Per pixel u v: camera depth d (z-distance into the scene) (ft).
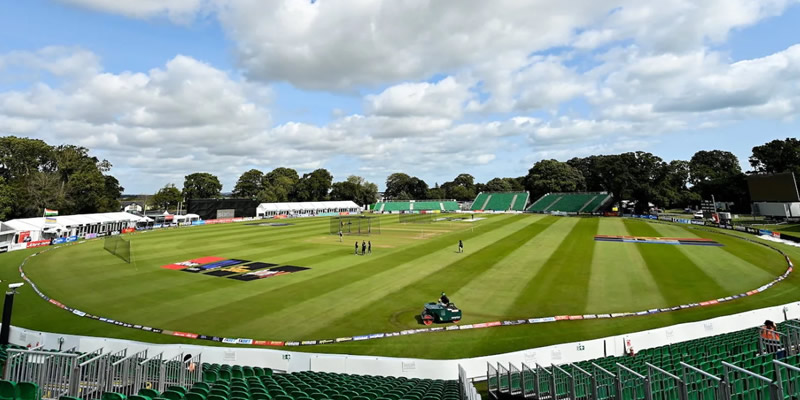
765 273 100.27
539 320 67.77
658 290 85.40
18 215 236.84
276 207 387.14
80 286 94.89
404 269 111.14
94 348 52.19
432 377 48.47
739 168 446.60
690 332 55.98
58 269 117.50
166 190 486.38
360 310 74.79
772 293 82.28
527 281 95.14
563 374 40.34
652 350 47.88
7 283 99.04
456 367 48.62
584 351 51.70
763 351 45.34
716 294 81.71
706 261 117.08
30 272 113.60
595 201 366.84
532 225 242.58
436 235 196.03
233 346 59.36
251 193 508.94
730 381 30.78
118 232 235.20
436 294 85.10
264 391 33.06
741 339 49.49
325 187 525.34
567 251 139.13
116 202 310.04
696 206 368.89
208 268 114.83
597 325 65.82
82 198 269.03
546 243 160.25
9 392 27.43
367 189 534.37
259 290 89.30
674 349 46.75
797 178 283.38
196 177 477.36
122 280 100.83
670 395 33.09
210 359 51.39
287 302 79.97
